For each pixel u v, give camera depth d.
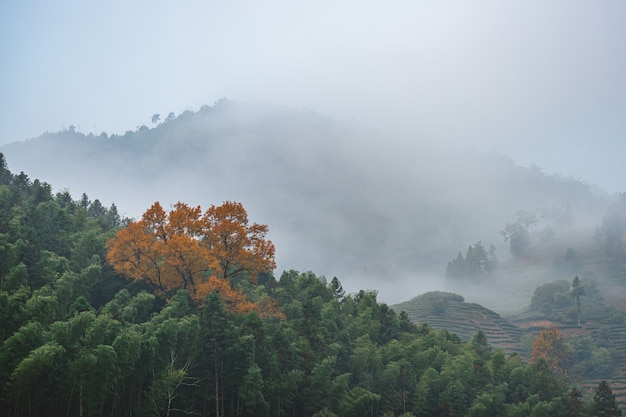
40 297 77.00
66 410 73.56
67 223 112.69
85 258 101.88
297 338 102.00
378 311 132.50
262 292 112.62
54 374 71.50
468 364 121.69
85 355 71.38
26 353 69.06
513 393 127.31
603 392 132.88
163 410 80.88
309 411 94.56
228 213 103.75
